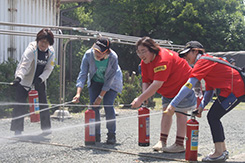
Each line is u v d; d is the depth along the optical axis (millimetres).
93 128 4895
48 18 10570
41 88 5637
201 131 6750
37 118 5402
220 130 4164
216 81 4098
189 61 4312
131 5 23875
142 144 4684
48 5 10547
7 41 9062
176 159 4199
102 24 24219
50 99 8992
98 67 4996
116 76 5234
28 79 5438
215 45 24172
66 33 17609
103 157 4277
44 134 5703
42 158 4145
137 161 4129
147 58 4227
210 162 4160
